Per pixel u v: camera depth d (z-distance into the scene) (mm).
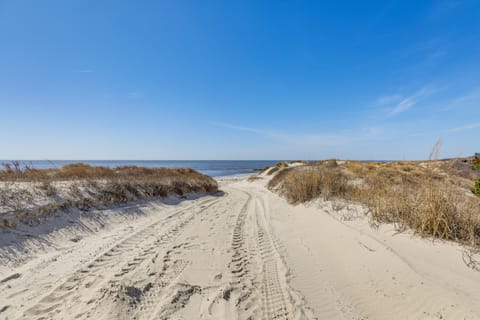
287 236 5281
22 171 9055
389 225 4305
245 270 3607
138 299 2727
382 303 2564
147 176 12570
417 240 3561
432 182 4855
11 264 3582
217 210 8562
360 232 4254
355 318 2457
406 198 4887
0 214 4578
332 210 6168
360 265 3350
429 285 2506
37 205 5379
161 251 4273
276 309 2654
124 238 5074
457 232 3615
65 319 2312
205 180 17906
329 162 18047
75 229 5277
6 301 2648
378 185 7723
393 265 3043
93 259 3865
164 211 8250
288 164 28281
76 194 6684
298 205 7910
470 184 7539
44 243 4402
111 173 12352
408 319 2248
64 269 3475
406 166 14844
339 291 2959
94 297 2668
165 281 3168
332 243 4293
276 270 3611
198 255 4133
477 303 2062
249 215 7621
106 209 6801
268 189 16156
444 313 2113
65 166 14516
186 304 2678
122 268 3510
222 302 2748
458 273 2625
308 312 2596
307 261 3906
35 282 3080
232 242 4887
